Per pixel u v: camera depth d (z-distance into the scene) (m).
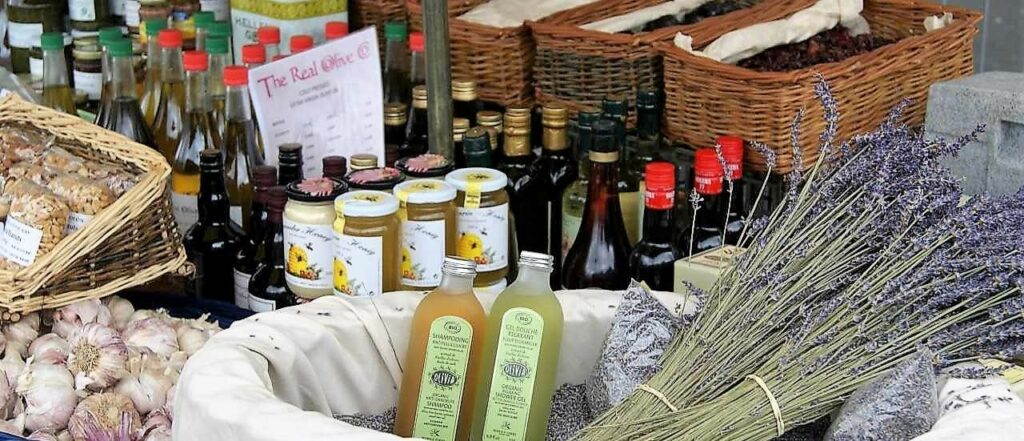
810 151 1.89
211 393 1.19
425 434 1.36
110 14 2.56
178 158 2.09
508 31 2.16
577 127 2.10
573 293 1.49
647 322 1.38
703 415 1.23
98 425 1.52
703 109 1.95
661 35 2.05
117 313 1.76
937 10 2.28
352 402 1.42
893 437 1.15
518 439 1.34
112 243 1.71
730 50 2.00
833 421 1.23
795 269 1.27
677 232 1.97
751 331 1.26
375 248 1.52
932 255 1.21
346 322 1.39
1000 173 2.01
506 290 1.35
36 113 1.83
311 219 1.60
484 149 1.81
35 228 1.67
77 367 1.59
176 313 1.86
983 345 1.20
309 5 2.26
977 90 2.01
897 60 2.01
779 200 1.90
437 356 1.34
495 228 1.62
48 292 1.67
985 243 1.18
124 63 2.12
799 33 2.10
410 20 2.35
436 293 1.35
